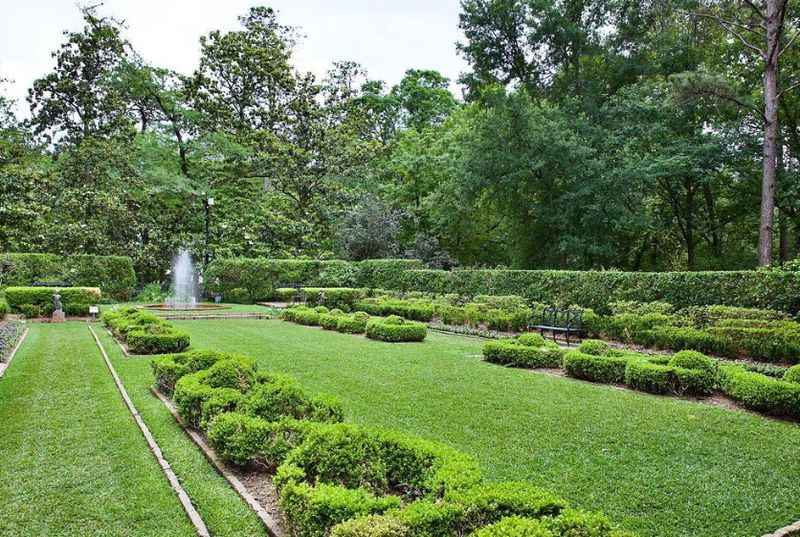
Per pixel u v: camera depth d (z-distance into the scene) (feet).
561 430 14.76
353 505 7.88
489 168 62.75
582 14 68.08
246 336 34.65
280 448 11.35
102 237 66.49
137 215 72.79
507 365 24.85
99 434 14.19
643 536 8.95
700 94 50.24
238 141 83.46
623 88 64.13
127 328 29.12
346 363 24.88
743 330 26.43
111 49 77.10
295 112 88.84
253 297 66.23
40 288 44.86
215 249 73.87
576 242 60.13
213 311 52.24
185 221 80.74
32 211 62.39
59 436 14.02
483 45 72.18
